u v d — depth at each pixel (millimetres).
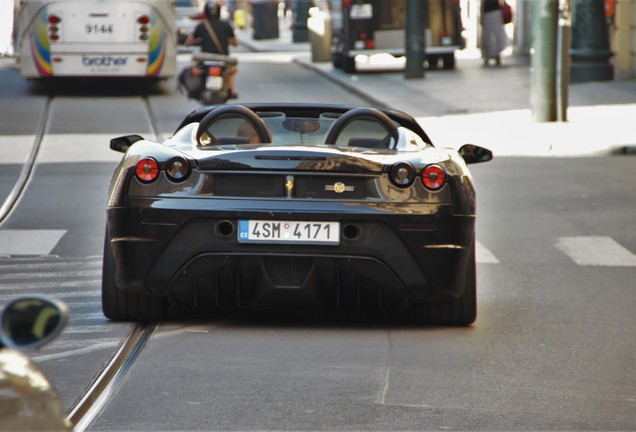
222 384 15250
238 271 17984
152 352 17031
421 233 18016
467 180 18547
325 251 17797
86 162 41594
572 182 38812
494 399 14867
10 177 38031
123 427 13258
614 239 29094
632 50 73812
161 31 65375
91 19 64312
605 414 14289
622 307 21297
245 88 70375
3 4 74938
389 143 19266
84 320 19172
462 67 81625
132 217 18062
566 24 52531
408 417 13930
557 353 17547
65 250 26141
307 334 18562
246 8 168000
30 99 62344
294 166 17844
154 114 56750
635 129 49938
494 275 24609
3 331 7672
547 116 52844
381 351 17422
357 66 85250
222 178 18000
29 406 7512
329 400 14586
